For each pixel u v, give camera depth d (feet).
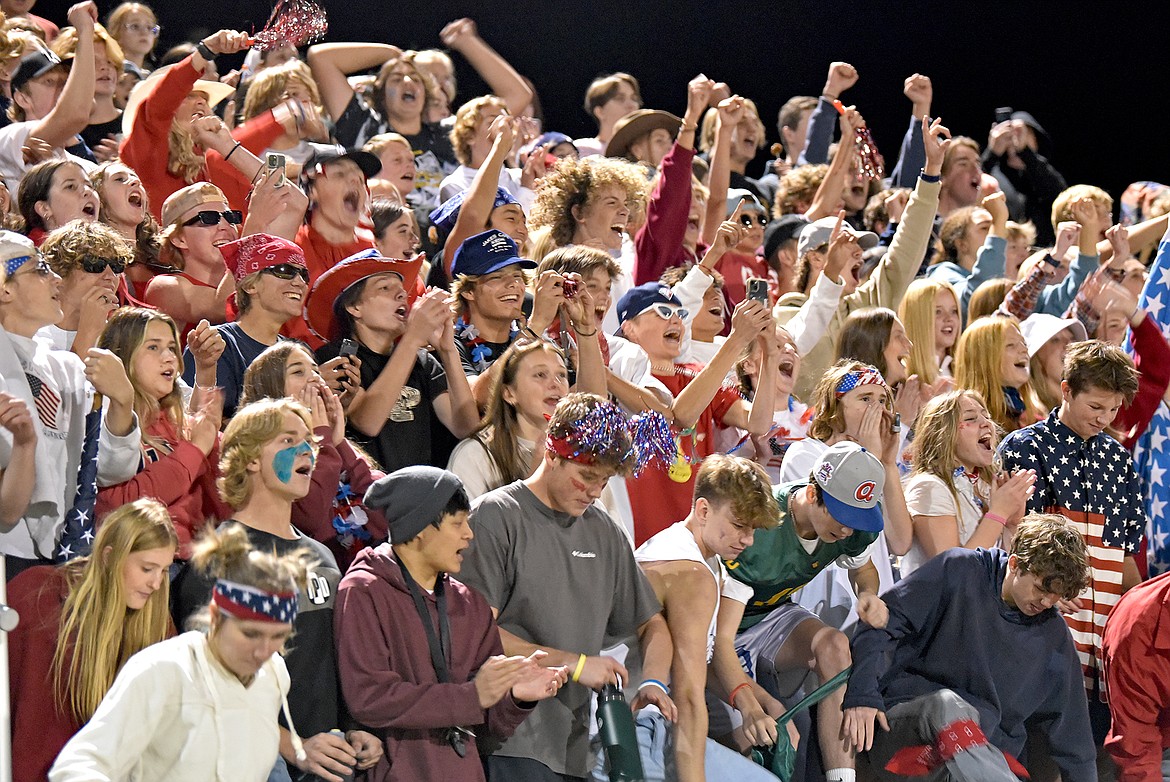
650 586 47.96
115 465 43.62
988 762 50.49
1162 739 57.11
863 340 66.39
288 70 71.77
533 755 44.70
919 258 78.02
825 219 78.13
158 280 56.24
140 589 39.04
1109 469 62.64
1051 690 54.08
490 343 57.06
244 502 42.34
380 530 46.60
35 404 44.62
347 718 41.93
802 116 101.96
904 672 54.13
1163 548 71.10
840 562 55.93
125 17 81.35
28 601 39.22
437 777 41.34
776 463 63.26
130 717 35.60
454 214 65.87
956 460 61.31
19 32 67.05
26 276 44.96
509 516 45.29
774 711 51.96
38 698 38.47
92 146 73.41
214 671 37.01
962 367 70.79
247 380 47.47
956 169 96.27
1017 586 52.75
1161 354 71.41
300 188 61.77
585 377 54.80
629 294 64.08
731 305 76.13
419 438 52.85
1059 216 88.79
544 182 69.10
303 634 41.45
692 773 46.70
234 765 36.86
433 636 42.09
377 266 53.31
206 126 63.98
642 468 54.03
